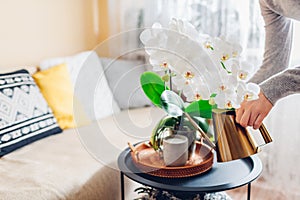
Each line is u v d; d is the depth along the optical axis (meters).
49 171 1.51
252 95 1.12
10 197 1.28
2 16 2.19
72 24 2.71
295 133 2.09
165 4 2.55
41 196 1.31
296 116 2.07
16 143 1.76
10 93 1.85
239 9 2.24
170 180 1.21
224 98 1.12
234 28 2.28
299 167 2.11
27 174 1.47
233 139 1.18
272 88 1.17
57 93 2.13
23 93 1.91
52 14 2.53
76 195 1.41
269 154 2.19
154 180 1.21
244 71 1.11
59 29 2.60
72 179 1.46
